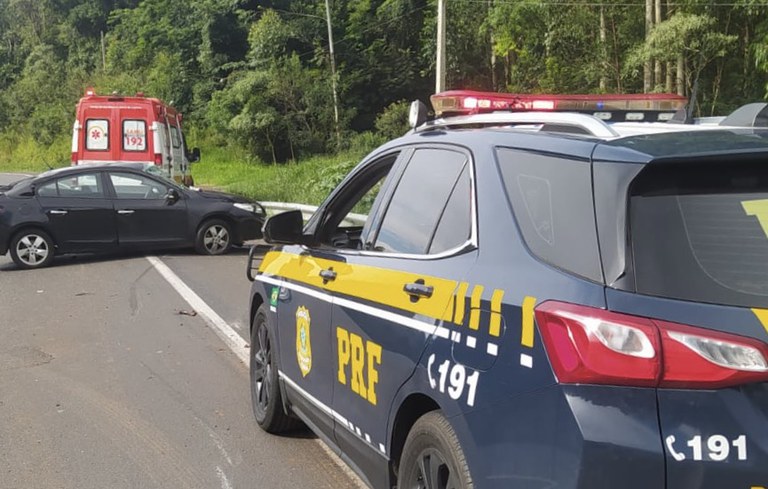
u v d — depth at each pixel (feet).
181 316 27.63
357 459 11.86
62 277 35.88
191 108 165.89
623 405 7.11
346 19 152.35
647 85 75.51
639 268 7.47
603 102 14.47
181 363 21.90
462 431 8.62
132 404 18.48
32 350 23.30
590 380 7.27
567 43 84.64
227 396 19.08
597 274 7.65
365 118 147.84
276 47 144.46
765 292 7.28
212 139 157.79
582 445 7.13
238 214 42.09
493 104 14.40
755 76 70.03
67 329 25.86
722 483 6.88
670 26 66.85
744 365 6.94
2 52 230.68
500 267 8.73
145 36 183.93
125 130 52.80
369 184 14.15
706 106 72.38
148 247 40.86
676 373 7.00
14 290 32.86
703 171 7.84
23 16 235.81
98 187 40.01
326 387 12.87
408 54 150.82
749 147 7.86
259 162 142.31
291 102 139.64
